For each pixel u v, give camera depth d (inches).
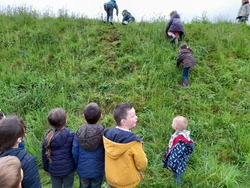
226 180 145.8
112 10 373.4
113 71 263.0
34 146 177.5
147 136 188.7
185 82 243.4
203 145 180.2
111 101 226.7
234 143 181.9
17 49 301.4
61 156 124.9
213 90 241.8
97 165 121.4
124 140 107.8
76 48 300.8
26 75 257.0
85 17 400.2
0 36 331.9
